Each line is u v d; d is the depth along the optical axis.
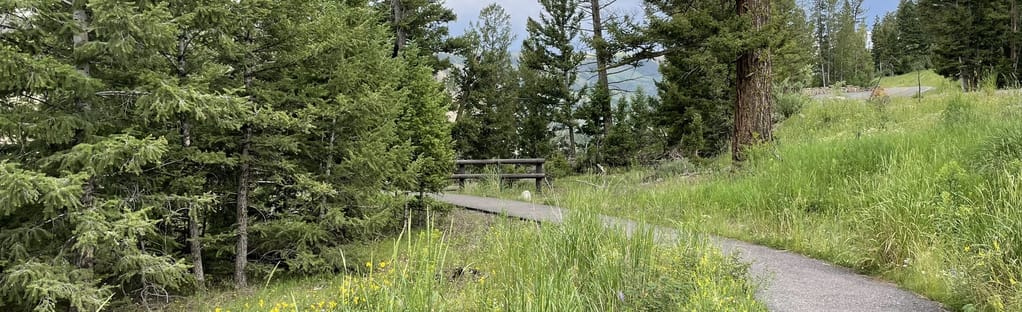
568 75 30.27
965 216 4.69
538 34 30.02
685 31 10.90
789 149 9.70
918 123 11.55
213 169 8.66
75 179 5.69
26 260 6.28
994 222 4.39
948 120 9.74
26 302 6.37
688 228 5.07
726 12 11.50
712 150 18.70
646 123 22.92
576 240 4.36
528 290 3.49
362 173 9.36
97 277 6.68
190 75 7.26
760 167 9.59
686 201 8.85
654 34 11.38
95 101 6.53
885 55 70.12
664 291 3.58
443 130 12.23
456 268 4.64
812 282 4.74
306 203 9.20
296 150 8.45
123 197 7.12
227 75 8.27
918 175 6.22
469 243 6.10
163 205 7.41
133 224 6.14
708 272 3.89
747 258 5.73
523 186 16.55
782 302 4.15
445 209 11.36
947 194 5.06
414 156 11.82
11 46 5.93
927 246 4.82
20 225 6.75
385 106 9.24
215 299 7.61
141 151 6.10
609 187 7.44
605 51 12.11
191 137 8.30
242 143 8.32
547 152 30.14
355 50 9.18
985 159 6.25
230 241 8.90
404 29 24.38
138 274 7.31
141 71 6.68
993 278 3.78
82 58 6.36
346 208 9.72
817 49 59.41
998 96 12.40
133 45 6.25
